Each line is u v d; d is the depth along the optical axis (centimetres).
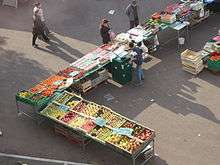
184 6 2444
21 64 2319
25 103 1959
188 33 2442
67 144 1853
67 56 2355
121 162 1758
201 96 2038
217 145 1797
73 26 2602
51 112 1892
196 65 2138
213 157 1750
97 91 2125
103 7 2752
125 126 1778
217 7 2577
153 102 2031
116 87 2139
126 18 2631
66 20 2659
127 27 2548
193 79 2141
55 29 2581
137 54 2080
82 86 2081
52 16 2703
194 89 2081
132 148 1672
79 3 2811
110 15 2670
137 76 2119
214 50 2195
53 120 1869
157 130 1886
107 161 1767
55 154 1814
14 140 1894
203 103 2000
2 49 2442
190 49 2333
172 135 1856
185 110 1972
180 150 1789
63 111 1889
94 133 1770
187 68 2170
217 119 1911
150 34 2266
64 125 1833
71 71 2106
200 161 1739
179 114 1955
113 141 1717
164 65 2242
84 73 2081
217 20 2539
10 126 1962
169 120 1930
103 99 2075
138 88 2117
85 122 1820
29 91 1991
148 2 2755
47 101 1934
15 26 2650
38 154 1822
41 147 1852
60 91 1984
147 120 1941
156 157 1767
